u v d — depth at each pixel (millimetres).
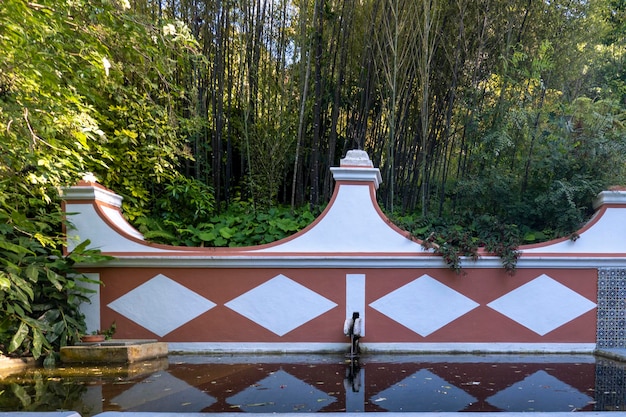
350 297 4875
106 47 4078
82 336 4664
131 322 4926
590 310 4812
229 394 3146
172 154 5715
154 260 4875
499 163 6047
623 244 4801
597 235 4809
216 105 6816
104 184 5988
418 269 4871
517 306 4840
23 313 4141
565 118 5734
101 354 4293
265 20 6938
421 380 3557
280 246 4863
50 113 3783
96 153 5402
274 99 6820
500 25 6188
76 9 3869
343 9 6367
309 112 7035
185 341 4902
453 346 4832
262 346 4871
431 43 6078
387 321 4859
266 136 6621
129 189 5977
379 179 5230
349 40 6895
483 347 4820
